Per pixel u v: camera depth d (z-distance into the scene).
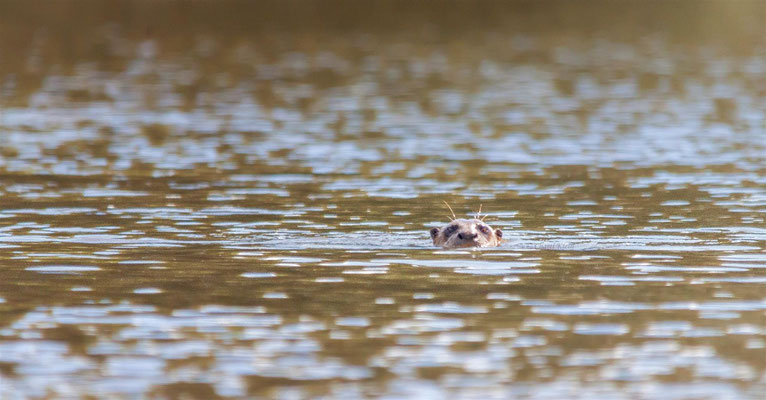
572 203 91.62
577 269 67.19
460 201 92.75
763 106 160.38
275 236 77.88
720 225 81.38
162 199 93.00
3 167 109.88
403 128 141.38
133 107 159.75
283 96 173.25
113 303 59.31
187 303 59.31
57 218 84.19
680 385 46.81
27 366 49.09
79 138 131.12
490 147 125.56
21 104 161.62
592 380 47.41
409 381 47.25
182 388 46.47
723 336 53.25
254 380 47.34
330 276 65.50
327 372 48.34
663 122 145.38
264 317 56.62
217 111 156.38
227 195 95.12
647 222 83.06
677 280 64.25
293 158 117.19
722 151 121.19
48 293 61.41
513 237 77.69
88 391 46.19
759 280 64.12
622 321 55.88
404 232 79.62
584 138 132.25
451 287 62.75
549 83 190.12
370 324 55.38
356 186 100.38
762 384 46.84
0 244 74.62
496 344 52.16
